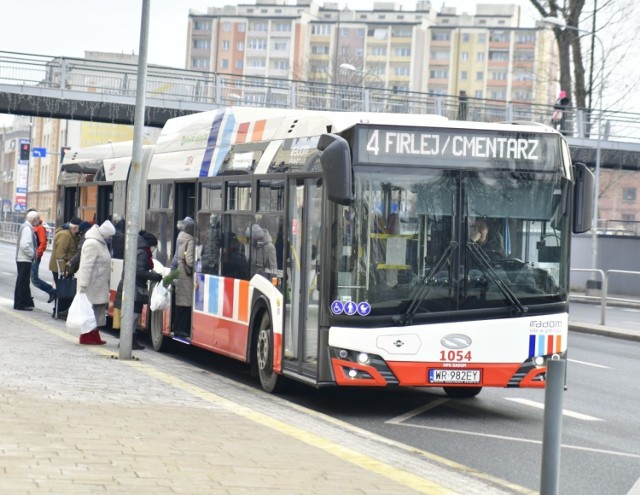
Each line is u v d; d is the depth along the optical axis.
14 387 14.06
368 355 14.58
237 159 18.31
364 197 14.60
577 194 15.41
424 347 14.70
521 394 17.92
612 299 37.19
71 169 29.19
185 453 10.23
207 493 8.55
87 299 20.39
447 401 16.89
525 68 81.94
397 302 14.65
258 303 17.00
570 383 19.88
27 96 52.34
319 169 15.00
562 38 63.00
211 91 54.34
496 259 14.94
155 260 22.31
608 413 16.36
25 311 28.78
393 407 16.11
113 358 18.52
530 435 14.02
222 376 18.61
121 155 24.98
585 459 12.62
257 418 12.82
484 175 14.97
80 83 53.12
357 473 9.87
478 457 12.47
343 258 14.58
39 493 8.11
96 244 20.52
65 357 18.16
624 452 13.15
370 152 14.65
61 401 13.09
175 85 54.12
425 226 14.77
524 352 14.98
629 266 55.50
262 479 9.27
